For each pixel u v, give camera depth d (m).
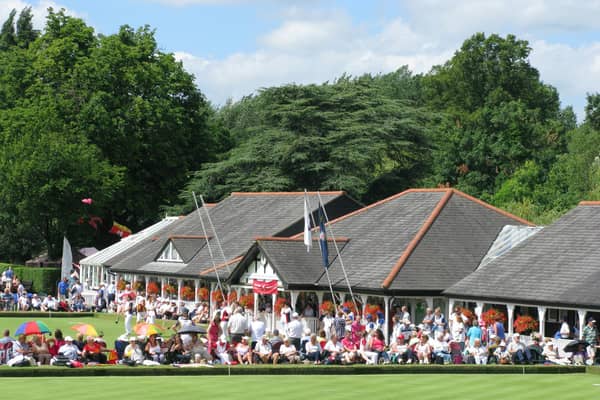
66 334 58.69
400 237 58.19
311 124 95.06
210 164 99.56
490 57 132.38
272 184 93.06
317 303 59.12
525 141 109.31
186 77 106.81
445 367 39.62
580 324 45.41
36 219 92.12
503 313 52.50
